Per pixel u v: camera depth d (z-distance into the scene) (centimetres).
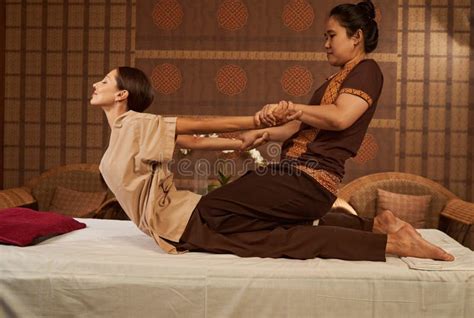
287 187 305
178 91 669
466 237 568
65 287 272
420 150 662
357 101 301
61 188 633
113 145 311
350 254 292
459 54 655
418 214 595
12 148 687
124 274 272
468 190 662
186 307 270
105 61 676
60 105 683
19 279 273
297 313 269
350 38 322
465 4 652
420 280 270
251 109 664
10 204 558
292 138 329
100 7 673
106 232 364
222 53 664
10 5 680
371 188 621
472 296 269
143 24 669
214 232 308
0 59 673
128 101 333
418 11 653
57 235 347
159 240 301
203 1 662
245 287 269
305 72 660
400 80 658
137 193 308
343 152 312
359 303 269
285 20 658
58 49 679
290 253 295
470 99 658
